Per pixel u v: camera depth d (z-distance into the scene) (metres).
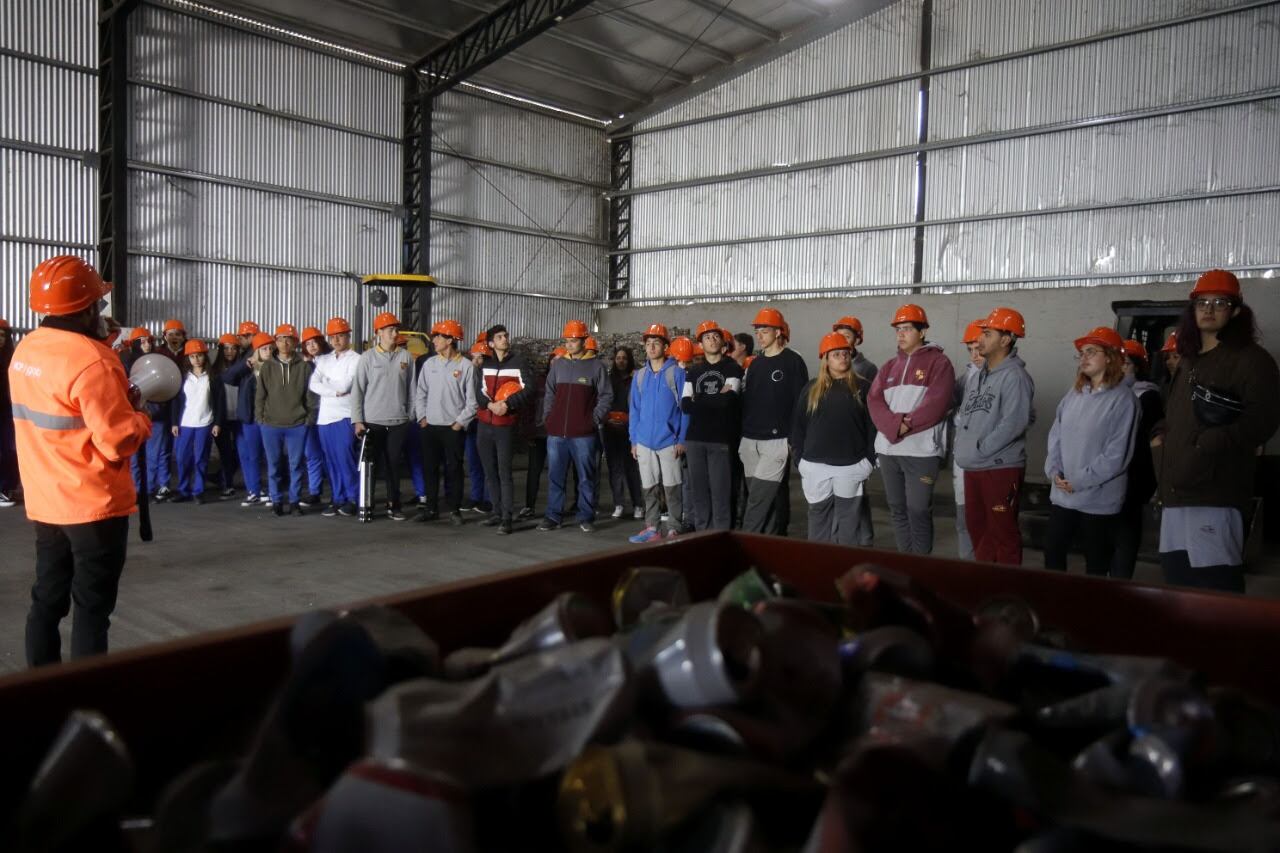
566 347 6.88
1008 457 4.07
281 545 5.92
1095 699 0.91
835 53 13.14
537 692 0.75
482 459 6.87
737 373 5.80
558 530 6.82
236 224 12.08
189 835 0.69
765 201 14.09
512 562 5.60
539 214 15.45
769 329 5.36
